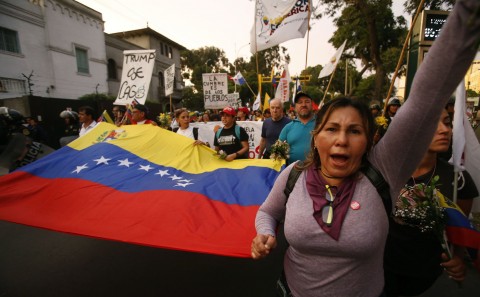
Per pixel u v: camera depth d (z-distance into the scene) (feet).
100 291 9.04
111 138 11.94
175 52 109.40
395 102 17.21
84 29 61.87
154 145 11.94
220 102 33.06
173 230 6.58
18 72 48.75
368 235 3.58
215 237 6.29
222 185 9.36
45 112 37.06
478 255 4.72
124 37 94.99
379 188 3.78
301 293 4.23
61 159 9.99
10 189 8.27
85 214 7.27
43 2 52.34
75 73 59.98
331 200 3.87
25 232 13.50
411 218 4.88
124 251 11.58
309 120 11.79
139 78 17.19
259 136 24.08
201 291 8.98
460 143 5.24
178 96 110.52
